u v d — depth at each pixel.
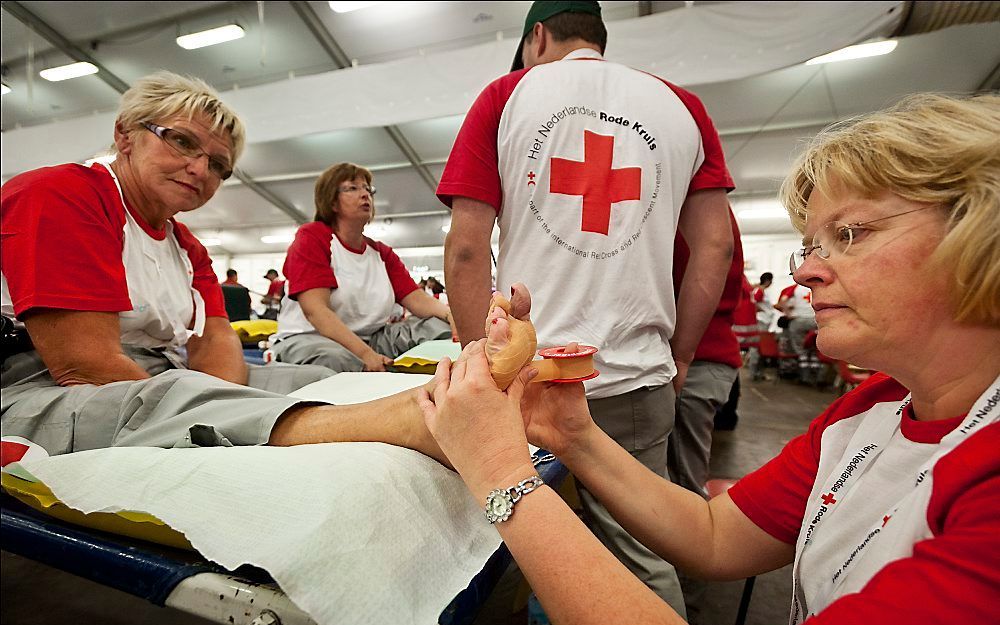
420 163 7.96
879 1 2.86
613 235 0.86
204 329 1.23
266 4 4.49
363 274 2.08
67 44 5.09
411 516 0.48
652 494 0.60
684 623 0.33
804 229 0.45
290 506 0.45
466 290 0.92
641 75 0.91
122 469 0.54
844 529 0.43
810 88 5.47
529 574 0.37
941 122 0.35
